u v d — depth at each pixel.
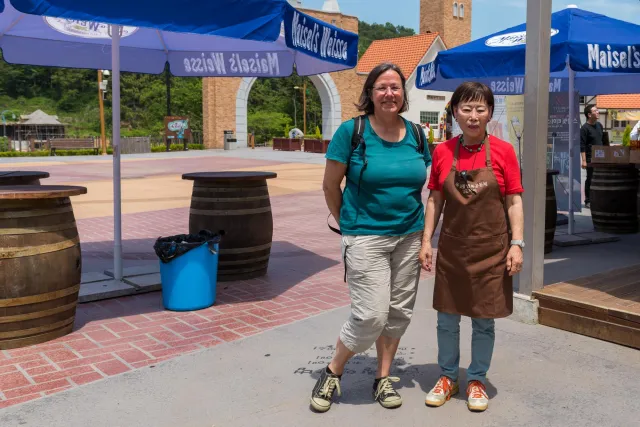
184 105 71.94
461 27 46.47
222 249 6.26
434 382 3.82
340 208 3.46
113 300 5.73
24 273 4.37
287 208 11.88
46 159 27.25
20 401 3.59
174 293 5.34
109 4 4.06
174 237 5.57
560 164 10.04
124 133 68.56
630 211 8.63
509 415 3.37
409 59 39.53
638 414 3.38
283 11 4.70
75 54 7.66
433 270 6.79
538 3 4.64
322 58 5.38
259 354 4.31
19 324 4.43
